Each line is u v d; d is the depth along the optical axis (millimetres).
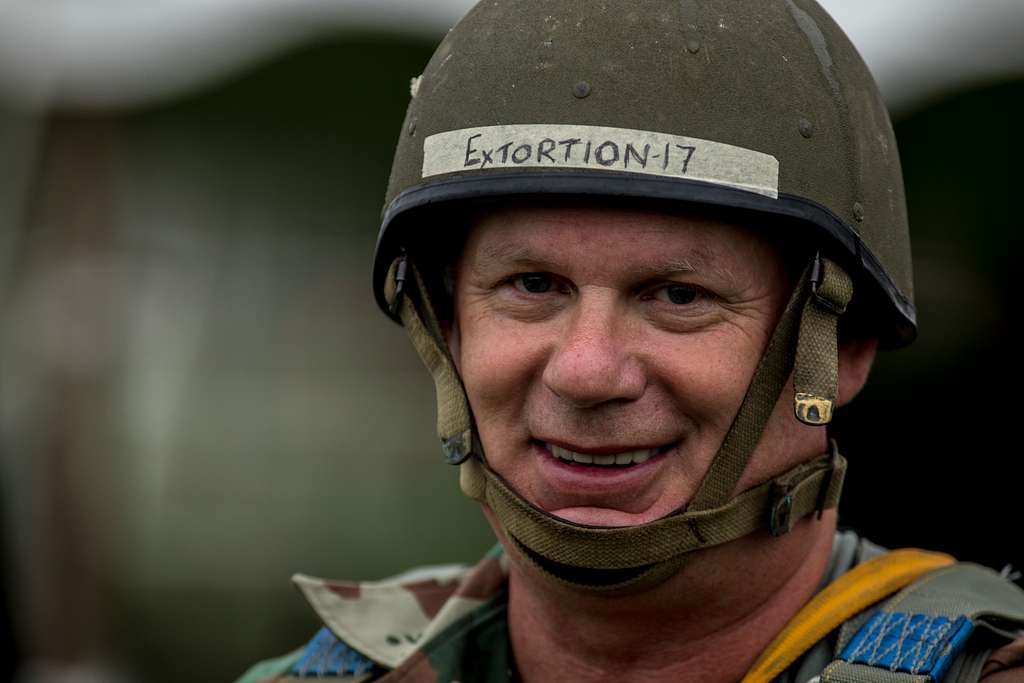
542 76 4414
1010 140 12680
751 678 4586
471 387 4691
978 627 4391
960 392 12352
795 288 4469
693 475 4480
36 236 16109
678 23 4430
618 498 4465
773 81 4426
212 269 15727
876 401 12570
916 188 12883
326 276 15305
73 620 14102
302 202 15773
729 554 4566
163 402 15117
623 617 4664
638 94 4324
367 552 13945
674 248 4332
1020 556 12062
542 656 4977
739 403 4457
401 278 4898
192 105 16297
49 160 16328
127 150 16422
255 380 14953
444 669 5109
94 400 15047
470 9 4953
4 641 13883
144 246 15883
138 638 14070
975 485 12289
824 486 4699
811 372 4375
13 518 14242
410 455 14438
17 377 15148
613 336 4371
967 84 12969
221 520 14273
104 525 14445
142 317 15617
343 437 14500
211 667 13797
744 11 4535
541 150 4336
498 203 4496
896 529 12570
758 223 4430
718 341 4426
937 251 12656
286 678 5500
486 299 4645
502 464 4641
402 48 16156
